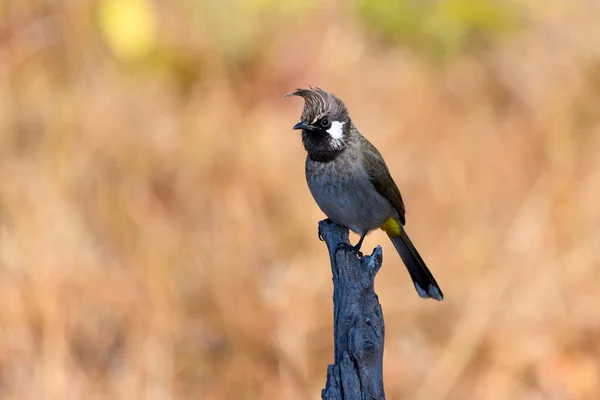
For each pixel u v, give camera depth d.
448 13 16.62
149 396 10.12
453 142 14.05
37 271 10.91
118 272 11.31
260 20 16.11
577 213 12.28
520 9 17.02
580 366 10.77
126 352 10.65
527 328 10.96
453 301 11.41
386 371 10.76
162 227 12.05
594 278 11.43
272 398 10.37
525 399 10.55
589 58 15.77
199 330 10.98
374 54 16.48
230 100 14.60
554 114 14.25
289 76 15.56
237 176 12.93
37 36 15.27
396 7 16.69
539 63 15.87
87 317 10.84
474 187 13.20
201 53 15.66
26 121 13.70
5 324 10.40
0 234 11.53
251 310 10.98
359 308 6.02
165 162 13.22
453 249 12.17
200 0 16.12
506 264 11.71
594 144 13.95
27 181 12.27
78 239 11.68
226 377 10.48
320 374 10.59
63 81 14.91
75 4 15.52
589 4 16.88
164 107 14.32
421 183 13.32
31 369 10.18
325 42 15.95
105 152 13.21
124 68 15.34
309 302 11.11
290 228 12.22
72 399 10.09
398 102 14.98
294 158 13.40
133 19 15.27
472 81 15.82
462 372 10.70
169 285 11.09
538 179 13.01
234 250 11.78
